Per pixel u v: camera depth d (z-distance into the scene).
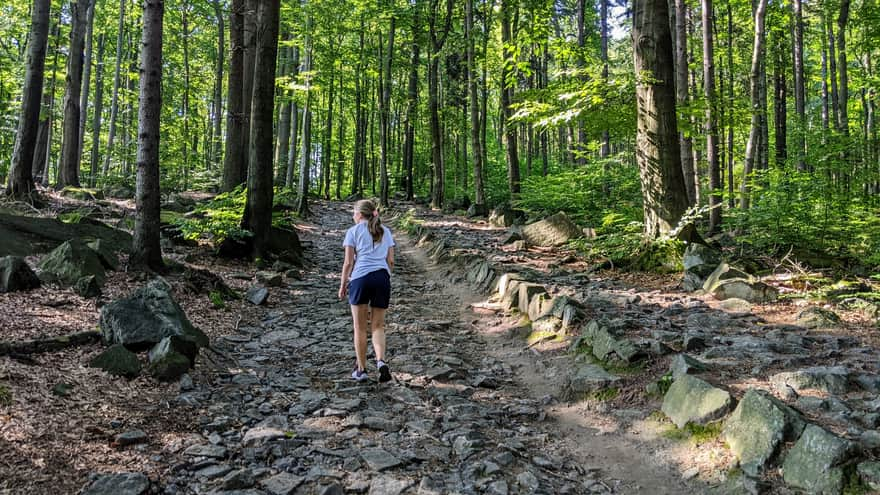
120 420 4.02
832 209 10.66
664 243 9.59
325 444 3.99
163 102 31.86
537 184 18.22
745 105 12.06
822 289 7.29
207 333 6.68
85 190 17.14
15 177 13.30
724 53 23.17
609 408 4.87
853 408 3.92
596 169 16.56
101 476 3.21
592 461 4.07
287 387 5.19
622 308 7.30
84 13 18.98
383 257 5.58
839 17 18.34
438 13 26.12
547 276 9.77
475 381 5.70
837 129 15.95
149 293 5.88
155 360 4.99
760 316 6.65
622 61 25.39
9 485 2.96
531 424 4.74
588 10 28.39
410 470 3.69
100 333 5.45
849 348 5.30
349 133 47.12
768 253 10.05
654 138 10.04
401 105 34.62
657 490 3.64
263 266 11.13
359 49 27.05
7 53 26.67
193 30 35.56
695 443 4.01
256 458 3.71
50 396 4.10
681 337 5.84
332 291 9.87
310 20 21.84
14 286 6.42
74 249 7.37
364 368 5.46
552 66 29.02
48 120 22.45
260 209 11.48
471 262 11.48
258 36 11.52
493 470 3.70
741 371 4.84
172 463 3.53
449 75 28.89
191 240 11.59
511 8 20.33
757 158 20.56
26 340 4.97
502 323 8.01
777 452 3.53
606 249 10.64
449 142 39.38
